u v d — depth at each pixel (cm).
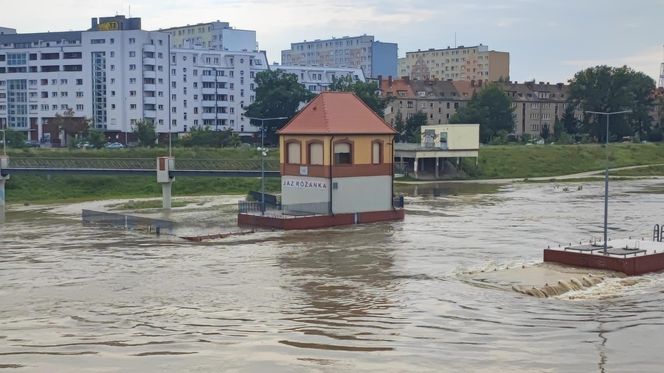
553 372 3150
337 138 7981
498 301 4409
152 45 17575
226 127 19512
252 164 13150
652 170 16188
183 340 3638
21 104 18288
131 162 12712
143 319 4044
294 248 6419
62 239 7069
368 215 8162
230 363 3288
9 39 18850
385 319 4016
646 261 5203
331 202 7938
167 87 18012
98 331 3809
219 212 9425
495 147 16812
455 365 3244
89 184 12125
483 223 8100
